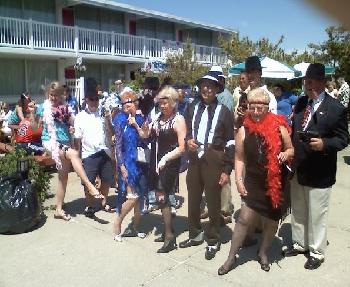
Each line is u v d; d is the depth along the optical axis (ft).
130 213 16.67
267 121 10.85
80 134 15.85
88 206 16.12
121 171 13.32
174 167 12.48
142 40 68.59
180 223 15.57
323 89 11.28
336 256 12.44
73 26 57.00
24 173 15.06
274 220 11.23
